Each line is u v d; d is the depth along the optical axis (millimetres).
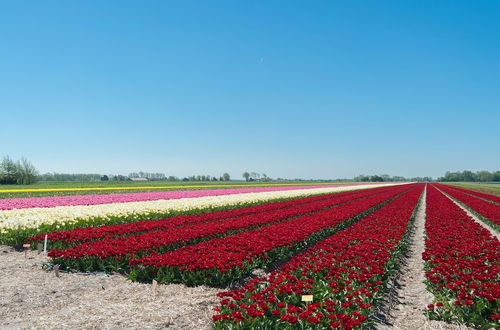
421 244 18469
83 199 32062
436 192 65312
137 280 10992
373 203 33188
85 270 11984
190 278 10367
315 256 12586
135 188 64750
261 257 12625
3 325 7492
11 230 15602
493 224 24328
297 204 34875
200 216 22391
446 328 8008
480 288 8852
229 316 6965
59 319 7789
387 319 8648
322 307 7840
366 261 11148
